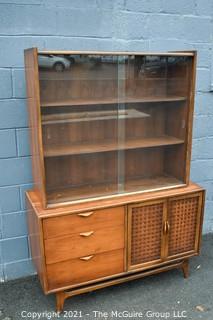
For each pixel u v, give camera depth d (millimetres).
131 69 2062
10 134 2086
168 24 2289
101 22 2115
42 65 1761
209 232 2906
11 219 2232
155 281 2281
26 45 1985
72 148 2008
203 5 2348
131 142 2209
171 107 2209
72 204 1890
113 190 2094
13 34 1941
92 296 2131
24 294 2158
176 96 2133
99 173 2166
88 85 1969
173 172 2277
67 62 1844
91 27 2102
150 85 2141
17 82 2020
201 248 2674
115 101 2086
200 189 2135
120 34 2182
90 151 2057
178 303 2061
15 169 2158
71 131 1988
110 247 1977
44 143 1883
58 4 1993
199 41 2412
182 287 2213
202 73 2482
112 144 2150
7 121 2057
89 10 2068
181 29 2334
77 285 1950
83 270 1945
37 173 1938
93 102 1998
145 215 2020
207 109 2586
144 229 2043
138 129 2227
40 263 1892
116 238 1978
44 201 1825
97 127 2082
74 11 2037
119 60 1989
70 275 1918
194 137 2607
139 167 2289
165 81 2156
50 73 1808
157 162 2328
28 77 1818
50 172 1969
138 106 2172
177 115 2170
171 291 2174
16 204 2221
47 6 1972
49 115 1871
